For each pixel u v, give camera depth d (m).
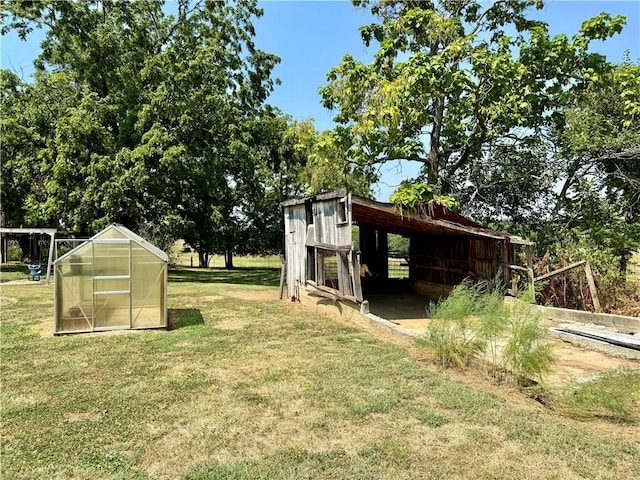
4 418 4.44
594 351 6.96
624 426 4.27
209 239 23.39
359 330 8.67
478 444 3.86
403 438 3.98
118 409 4.67
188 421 4.36
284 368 6.08
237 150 20.19
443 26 11.98
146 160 18.33
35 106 19.98
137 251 8.62
